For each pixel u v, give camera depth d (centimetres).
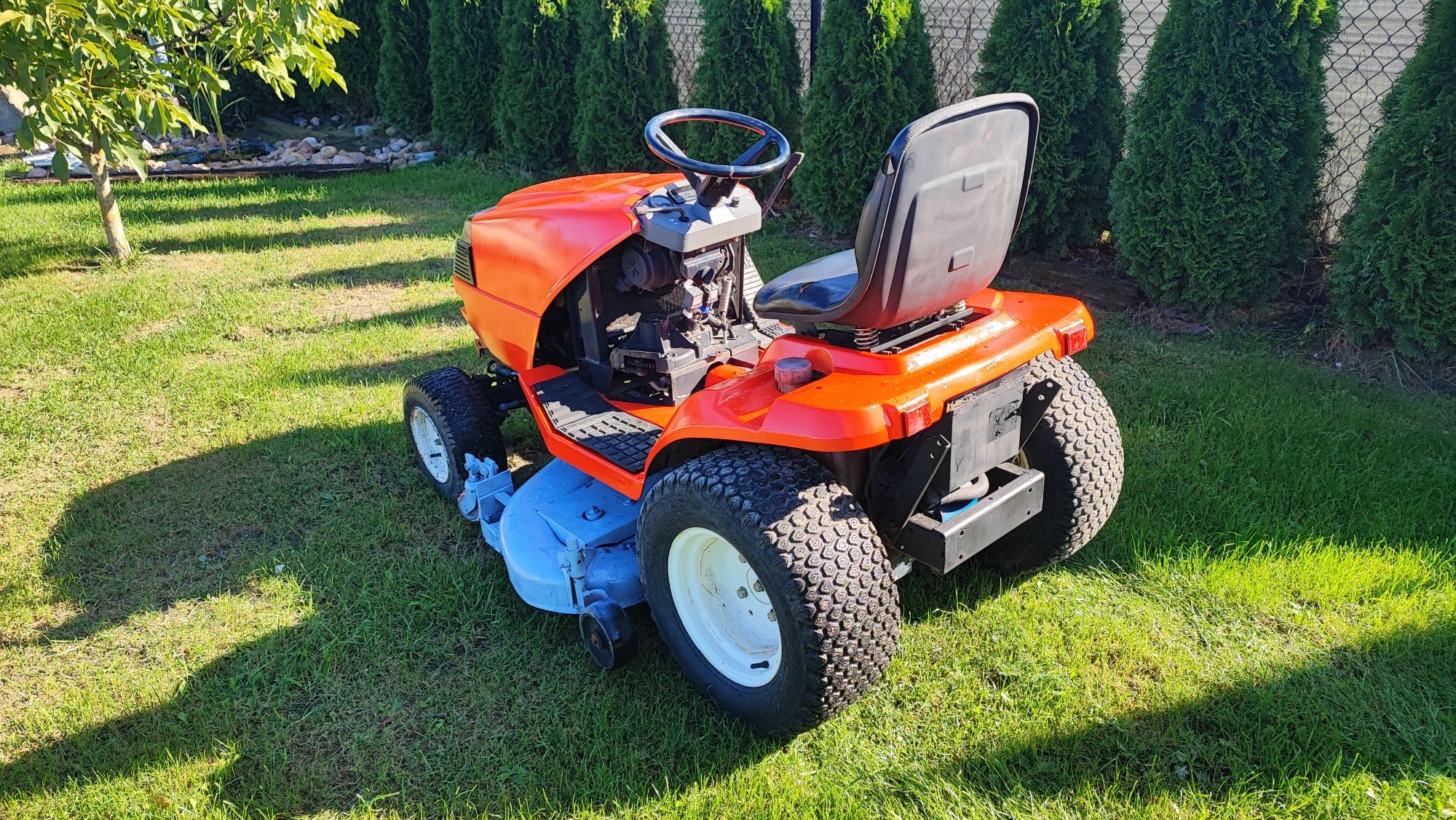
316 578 366
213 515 411
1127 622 315
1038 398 289
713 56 746
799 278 288
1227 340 515
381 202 881
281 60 514
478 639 330
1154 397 454
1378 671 287
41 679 323
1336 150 559
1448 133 425
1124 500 375
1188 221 516
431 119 1096
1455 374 455
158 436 477
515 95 920
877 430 238
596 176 430
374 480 432
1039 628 315
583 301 369
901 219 232
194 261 731
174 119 461
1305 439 407
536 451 456
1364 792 247
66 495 429
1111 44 573
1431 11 432
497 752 282
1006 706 285
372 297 648
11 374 542
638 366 368
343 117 1247
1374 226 462
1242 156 489
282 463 449
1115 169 573
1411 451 395
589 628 302
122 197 916
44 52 384
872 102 650
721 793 261
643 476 317
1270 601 319
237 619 345
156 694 311
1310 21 475
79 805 271
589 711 295
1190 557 341
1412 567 324
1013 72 593
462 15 977
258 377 530
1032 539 326
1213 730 272
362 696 307
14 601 360
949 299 263
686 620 293
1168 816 246
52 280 696
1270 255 506
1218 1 480
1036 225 631
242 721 299
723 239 338
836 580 248
